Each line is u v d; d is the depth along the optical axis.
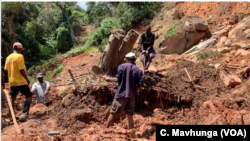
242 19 10.34
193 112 5.42
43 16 38.03
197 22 10.34
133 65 4.41
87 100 5.66
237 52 8.31
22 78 5.20
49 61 17.28
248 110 5.32
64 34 30.67
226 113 5.22
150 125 4.95
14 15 20.94
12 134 4.04
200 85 6.55
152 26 14.98
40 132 4.66
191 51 10.05
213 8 12.65
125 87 4.27
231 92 6.24
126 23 17.25
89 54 17.05
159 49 10.75
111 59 6.80
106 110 5.44
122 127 5.18
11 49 18.02
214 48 9.51
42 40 28.17
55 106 6.07
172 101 5.64
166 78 6.52
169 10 15.55
